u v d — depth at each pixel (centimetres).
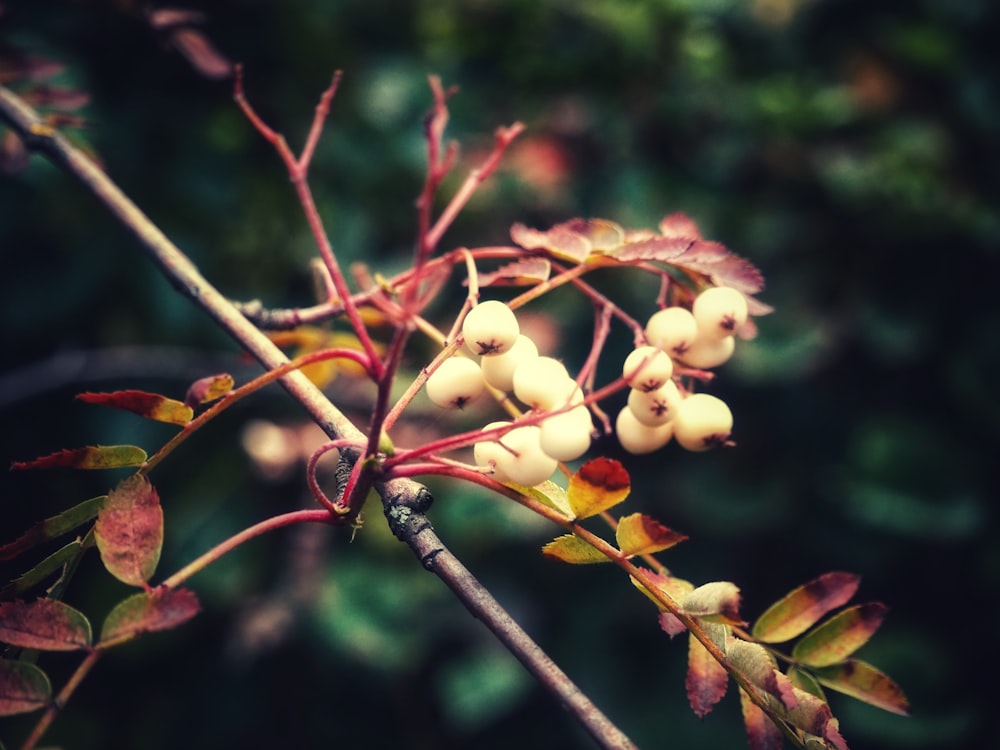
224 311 21
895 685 17
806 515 47
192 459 43
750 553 47
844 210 47
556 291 44
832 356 48
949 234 47
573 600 46
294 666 45
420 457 16
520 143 47
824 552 47
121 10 32
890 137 48
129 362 40
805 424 48
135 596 14
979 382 48
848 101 48
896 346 47
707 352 19
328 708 46
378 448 16
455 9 47
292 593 43
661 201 46
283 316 22
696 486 47
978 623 48
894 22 51
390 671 44
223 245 42
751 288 19
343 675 46
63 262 41
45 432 41
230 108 42
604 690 45
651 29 47
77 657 44
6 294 40
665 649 47
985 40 51
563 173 46
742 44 50
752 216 47
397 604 43
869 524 47
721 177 47
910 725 46
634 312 44
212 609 43
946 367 49
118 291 41
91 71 39
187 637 44
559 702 15
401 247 45
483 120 47
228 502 43
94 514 16
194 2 40
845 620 17
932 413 49
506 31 47
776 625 18
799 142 48
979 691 47
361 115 45
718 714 45
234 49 41
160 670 45
